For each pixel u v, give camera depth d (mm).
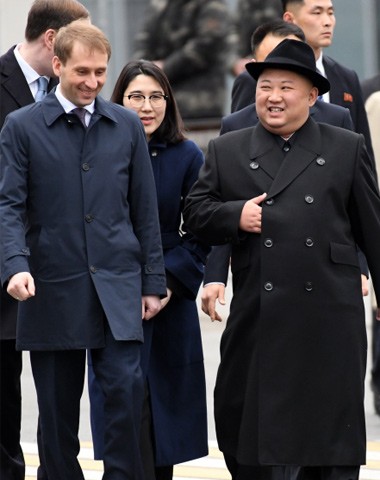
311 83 14984
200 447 17000
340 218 14984
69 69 14844
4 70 16672
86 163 15023
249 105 17578
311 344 14805
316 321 14797
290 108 14875
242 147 15242
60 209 14969
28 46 16656
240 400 15195
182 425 16844
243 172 15117
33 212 15062
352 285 14953
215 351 28484
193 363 17016
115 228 15078
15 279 14578
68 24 16141
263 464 14758
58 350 15055
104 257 15000
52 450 15383
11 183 14898
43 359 15219
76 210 14984
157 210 15516
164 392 16766
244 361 15148
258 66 14875
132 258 15156
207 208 15117
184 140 16875
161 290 15383
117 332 14836
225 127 17328
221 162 15273
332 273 14844
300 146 14992
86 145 15055
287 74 14844
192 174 16844
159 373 16781
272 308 14773
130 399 14992
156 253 15391
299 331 14789
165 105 16719
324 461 14820
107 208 15047
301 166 14898
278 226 14789
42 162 14961
